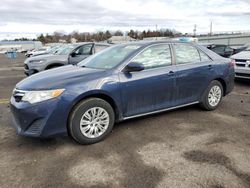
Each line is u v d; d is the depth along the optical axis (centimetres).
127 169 295
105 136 382
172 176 279
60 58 910
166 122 451
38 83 347
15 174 287
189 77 464
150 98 420
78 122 350
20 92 350
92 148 351
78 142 359
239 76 799
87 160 317
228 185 262
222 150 339
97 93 362
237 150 338
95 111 365
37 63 886
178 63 456
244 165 300
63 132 346
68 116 347
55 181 273
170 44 455
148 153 333
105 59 436
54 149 348
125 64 395
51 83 343
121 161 313
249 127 425
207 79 496
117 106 385
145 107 418
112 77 377
